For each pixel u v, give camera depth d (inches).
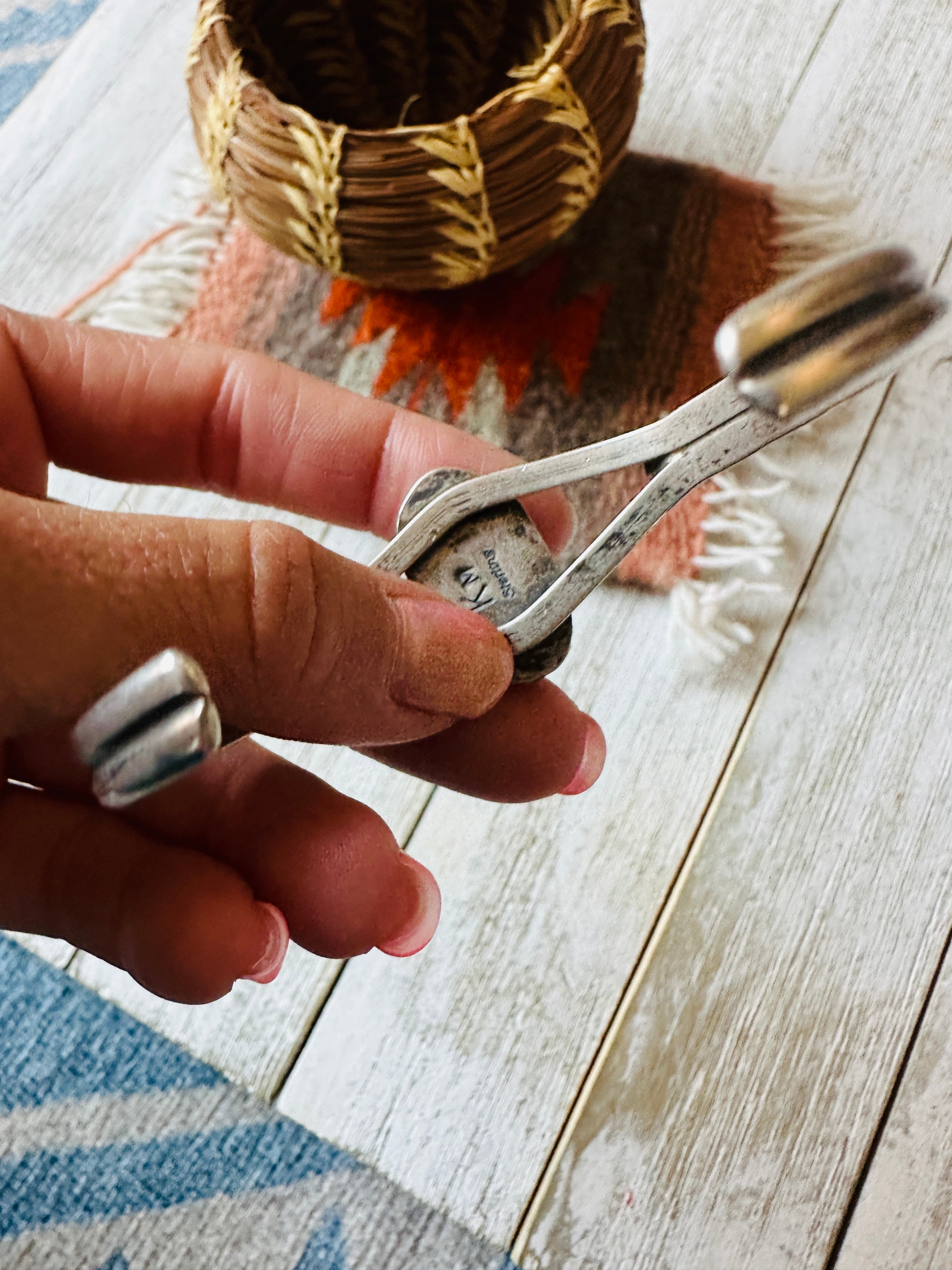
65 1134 6.1
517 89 5.5
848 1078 5.8
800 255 7.0
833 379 2.9
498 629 4.1
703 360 6.8
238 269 7.4
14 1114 6.2
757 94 7.4
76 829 4.3
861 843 6.1
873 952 6.0
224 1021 6.2
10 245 7.8
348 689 3.6
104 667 3.2
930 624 6.4
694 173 7.2
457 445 5.1
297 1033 6.2
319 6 6.5
